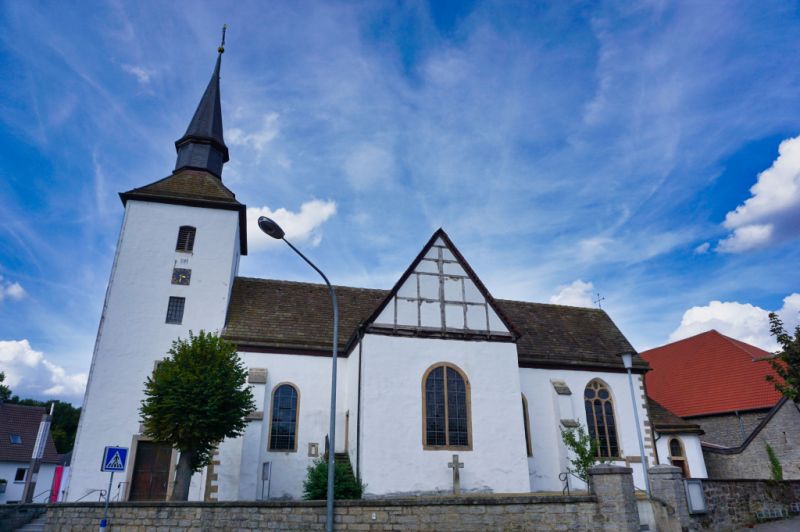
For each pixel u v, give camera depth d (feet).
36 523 59.26
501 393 65.51
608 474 44.04
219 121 92.48
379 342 64.13
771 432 81.82
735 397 91.40
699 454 81.92
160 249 75.97
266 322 76.59
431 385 64.13
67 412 225.97
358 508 42.27
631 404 82.64
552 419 77.61
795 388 63.77
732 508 53.93
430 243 69.92
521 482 62.39
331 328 78.43
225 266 77.25
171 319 73.20
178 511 43.62
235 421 57.06
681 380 104.22
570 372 81.71
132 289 73.10
